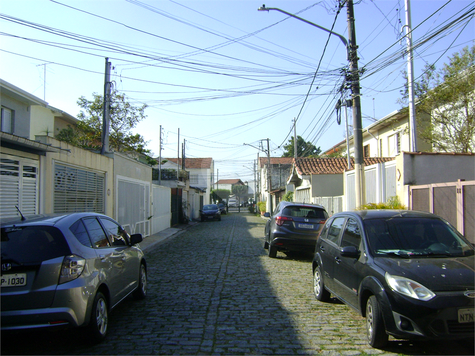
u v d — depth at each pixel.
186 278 9.25
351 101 12.20
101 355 4.62
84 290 4.65
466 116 14.08
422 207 10.51
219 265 11.02
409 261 5.00
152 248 15.25
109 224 6.49
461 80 13.79
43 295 4.41
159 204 21.91
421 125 16.95
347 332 5.43
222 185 108.25
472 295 4.36
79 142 20.05
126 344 4.98
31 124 17.67
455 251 5.43
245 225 29.00
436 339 4.27
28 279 4.45
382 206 11.33
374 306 4.75
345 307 6.71
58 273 4.53
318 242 7.46
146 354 4.65
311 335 5.31
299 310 6.53
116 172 14.69
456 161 11.63
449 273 4.68
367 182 15.07
